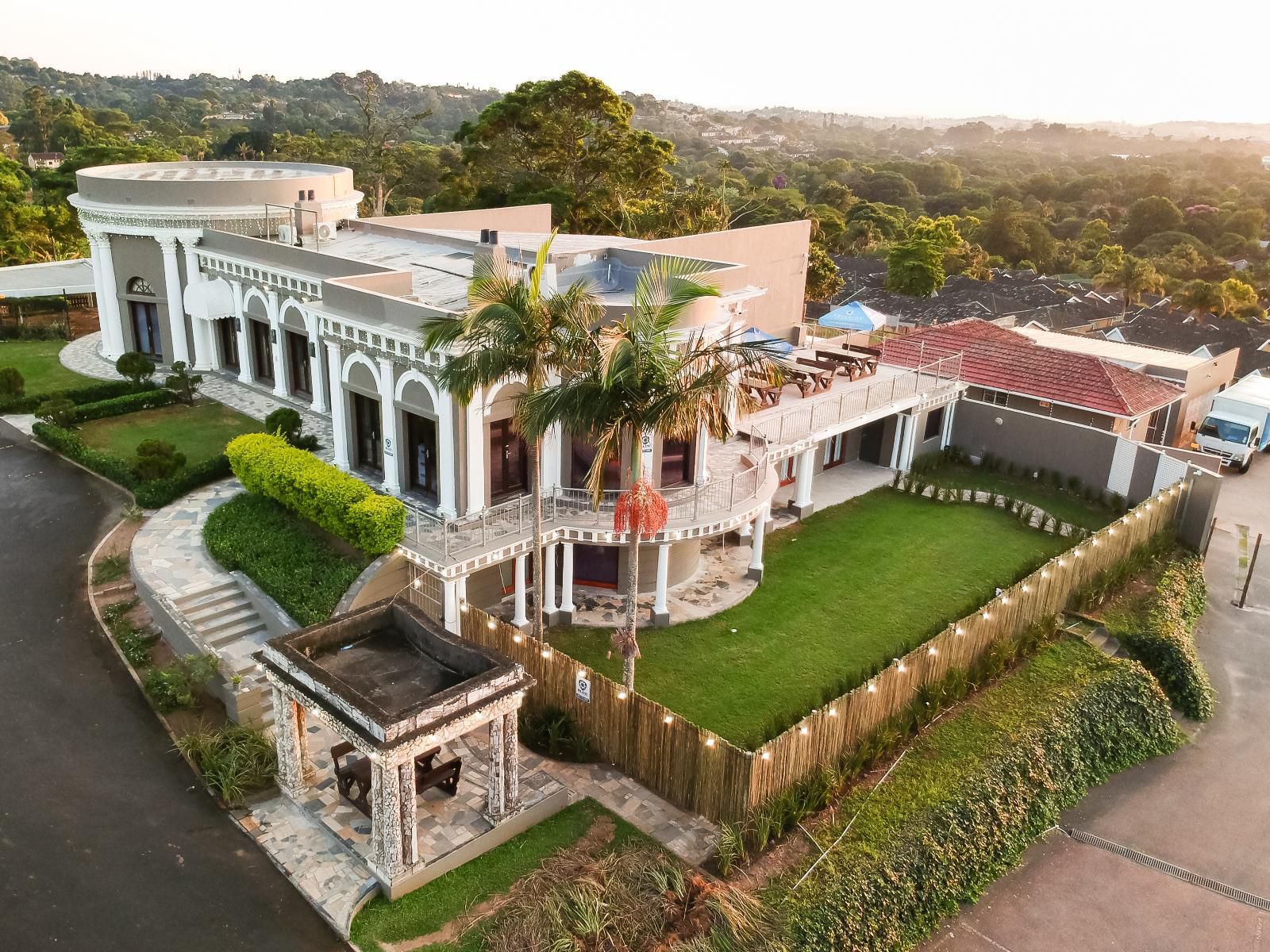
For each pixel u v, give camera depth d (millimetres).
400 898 14484
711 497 23594
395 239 34438
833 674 21594
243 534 22094
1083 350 44281
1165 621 25047
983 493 33562
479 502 21812
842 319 44188
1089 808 19422
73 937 13211
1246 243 119625
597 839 16016
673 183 66812
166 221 32688
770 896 15047
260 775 16328
